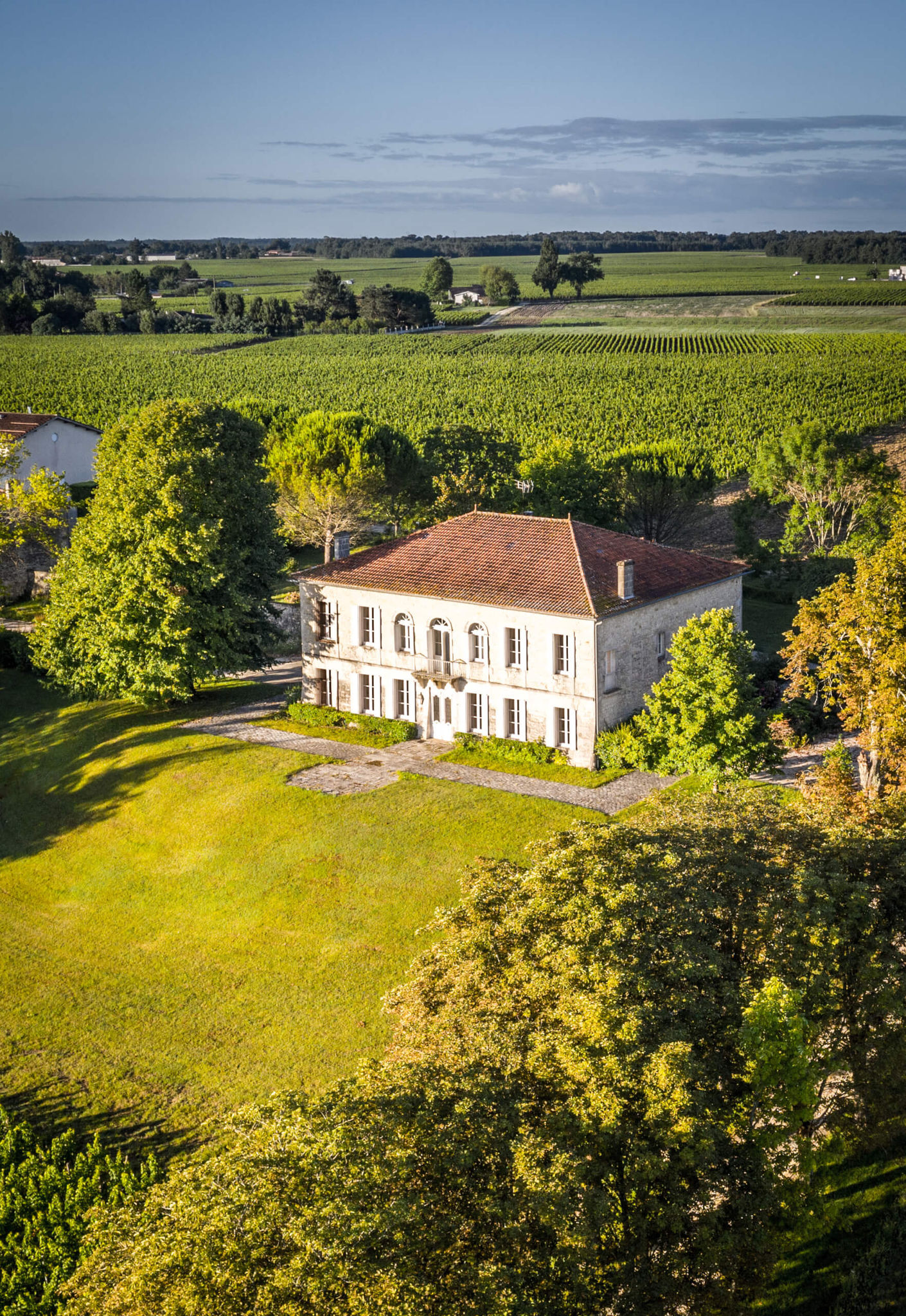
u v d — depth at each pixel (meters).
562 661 57.56
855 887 29.53
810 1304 25.97
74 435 111.31
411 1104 23.02
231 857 51.78
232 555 68.25
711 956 27.17
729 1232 23.05
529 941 28.27
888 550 48.16
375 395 174.25
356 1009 40.41
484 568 61.31
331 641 65.56
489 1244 21.30
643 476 100.25
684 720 47.56
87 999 43.16
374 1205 20.22
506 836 49.81
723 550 109.12
